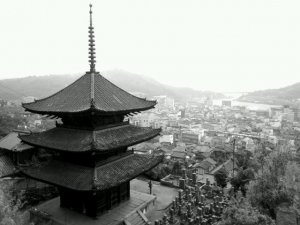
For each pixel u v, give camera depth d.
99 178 29.38
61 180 30.17
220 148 132.50
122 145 30.89
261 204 34.66
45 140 32.34
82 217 32.28
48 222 31.98
